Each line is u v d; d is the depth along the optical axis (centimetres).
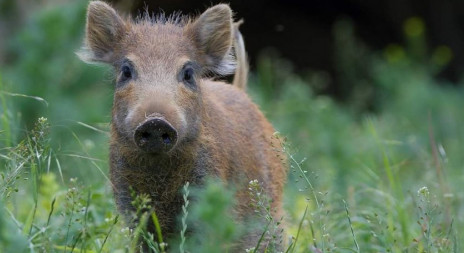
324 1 3347
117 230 1029
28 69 1923
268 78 2272
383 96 2622
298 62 3322
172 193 1023
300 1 3338
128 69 1048
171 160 1016
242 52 1349
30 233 950
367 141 1850
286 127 1969
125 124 1005
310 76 3102
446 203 1186
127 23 1121
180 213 1020
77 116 1848
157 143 938
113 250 987
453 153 1911
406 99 2483
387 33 3353
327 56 3331
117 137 1038
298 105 2131
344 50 2794
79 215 1037
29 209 1172
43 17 2016
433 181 1426
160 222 1021
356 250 1046
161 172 1020
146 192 1026
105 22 1138
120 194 1043
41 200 1190
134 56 1049
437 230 1129
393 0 3322
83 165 1373
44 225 1000
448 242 1046
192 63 1068
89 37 1151
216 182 1052
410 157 1850
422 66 2753
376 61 2842
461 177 1463
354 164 1706
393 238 1094
